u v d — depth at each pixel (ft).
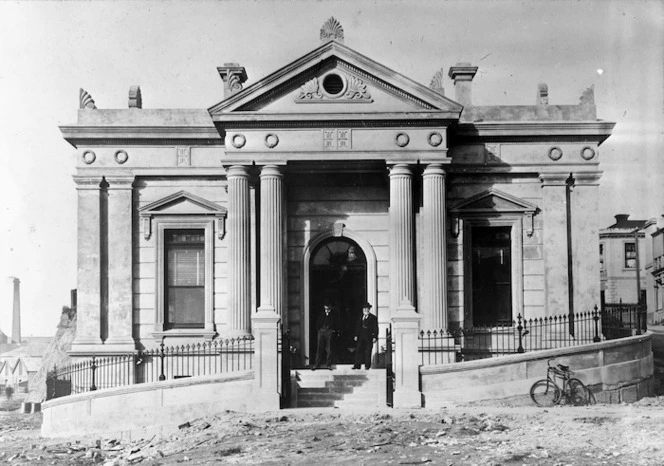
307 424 65.05
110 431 77.92
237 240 91.66
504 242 99.96
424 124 91.25
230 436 62.28
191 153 100.22
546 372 78.43
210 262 99.45
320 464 50.96
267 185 90.89
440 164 91.15
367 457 52.19
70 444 75.46
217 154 100.17
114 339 98.43
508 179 99.40
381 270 98.73
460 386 75.87
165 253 100.48
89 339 98.12
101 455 68.18
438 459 50.98
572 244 98.58
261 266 90.22
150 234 100.01
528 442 55.88
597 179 98.48
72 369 97.71
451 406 74.95
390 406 75.46
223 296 99.30
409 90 90.38
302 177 99.14
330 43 90.07
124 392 77.77
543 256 98.22
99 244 99.40
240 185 91.91
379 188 99.45
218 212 99.50
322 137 91.35
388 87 91.40
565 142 98.73
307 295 98.07
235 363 89.40
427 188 91.86
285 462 51.98
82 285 99.09
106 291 99.40
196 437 64.49
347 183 99.50
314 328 98.58
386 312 98.12
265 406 73.15
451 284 98.02
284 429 63.31
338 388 80.84
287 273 98.43
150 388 76.74
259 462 52.47
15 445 77.25
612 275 187.01
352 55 90.38
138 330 99.35
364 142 91.35
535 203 98.94
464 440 56.95
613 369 80.84
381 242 98.94
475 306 99.04
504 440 56.65
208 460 54.54
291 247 98.89
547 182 98.37
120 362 90.74
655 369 97.91
